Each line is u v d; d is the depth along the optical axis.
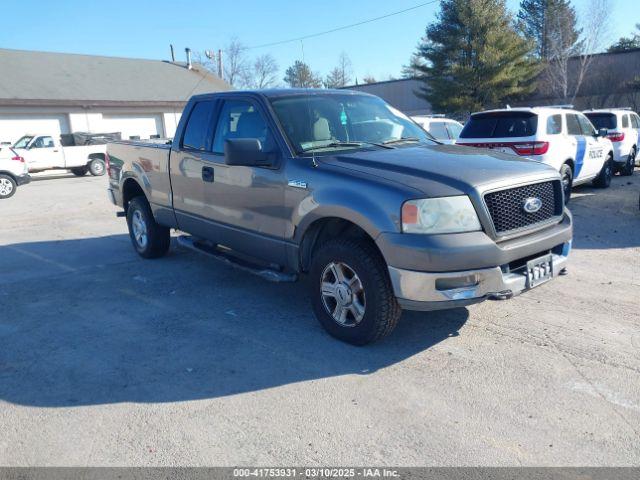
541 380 3.76
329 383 3.82
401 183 3.89
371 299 4.06
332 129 5.01
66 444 3.20
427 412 3.41
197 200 5.78
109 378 3.98
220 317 5.12
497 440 3.11
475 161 4.33
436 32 36.84
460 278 3.74
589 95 36.84
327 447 3.10
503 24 36.31
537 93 39.78
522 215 4.08
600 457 2.94
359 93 5.72
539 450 3.01
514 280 3.95
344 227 4.55
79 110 28.36
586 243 7.49
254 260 5.27
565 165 9.91
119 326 4.97
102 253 7.87
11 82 27.59
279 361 4.17
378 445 3.10
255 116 5.04
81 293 5.99
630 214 9.37
